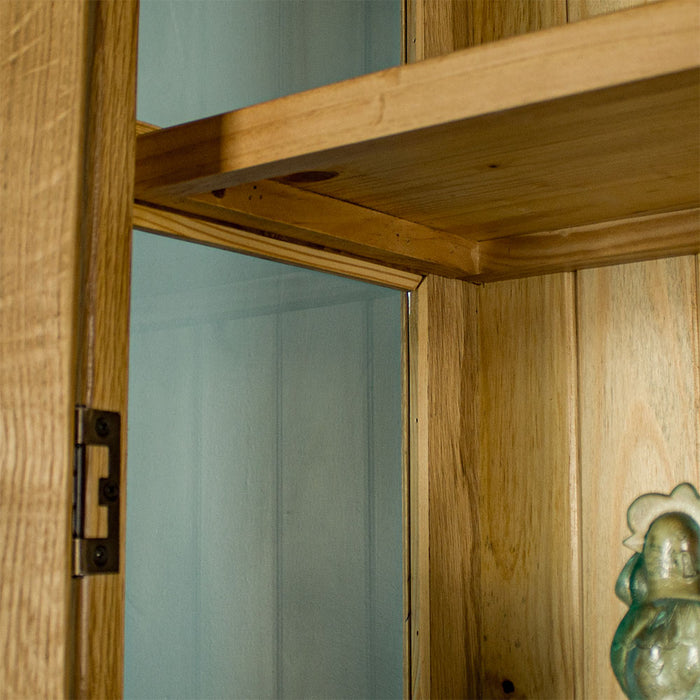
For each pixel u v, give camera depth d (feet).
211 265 2.21
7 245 1.72
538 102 1.56
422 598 2.71
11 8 1.78
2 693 1.60
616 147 1.90
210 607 2.16
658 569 2.60
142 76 2.11
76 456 1.60
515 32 2.98
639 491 2.67
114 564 1.62
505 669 2.88
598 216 2.57
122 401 1.67
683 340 2.63
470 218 2.59
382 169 2.08
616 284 2.76
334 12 2.62
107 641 1.59
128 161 1.71
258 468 2.30
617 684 2.65
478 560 2.95
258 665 2.27
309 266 2.44
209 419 2.19
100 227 1.65
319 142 1.74
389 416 2.72
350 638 2.52
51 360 1.62
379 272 2.65
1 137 1.77
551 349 2.87
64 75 1.68
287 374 2.40
